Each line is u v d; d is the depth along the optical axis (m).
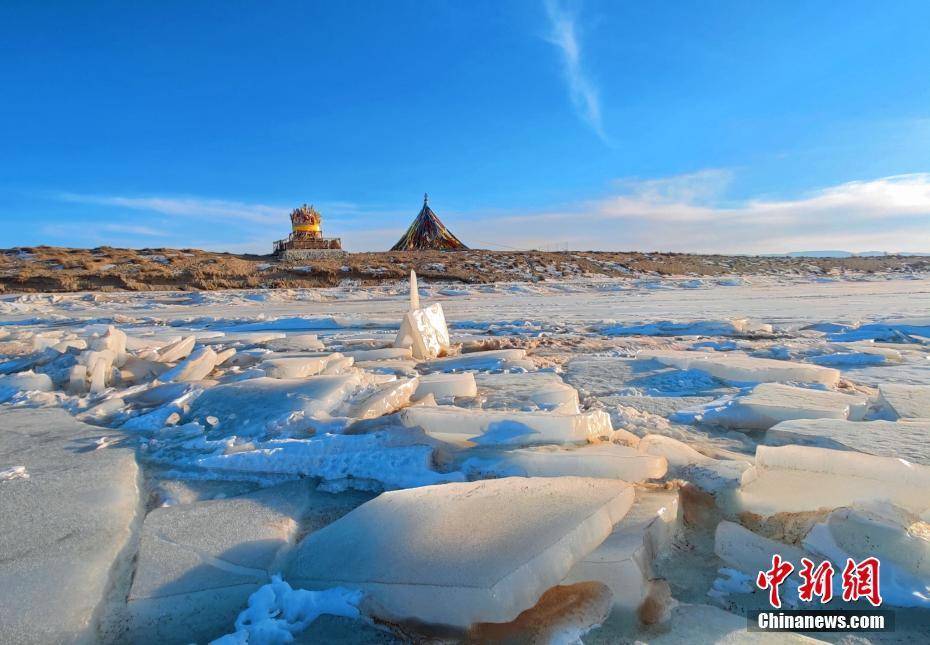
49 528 2.47
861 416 4.02
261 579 2.12
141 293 21.44
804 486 2.68
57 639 1.78
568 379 5.71
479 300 19.75
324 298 20.77
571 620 1.89
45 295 19.81
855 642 1.84
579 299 19.70
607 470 2.86
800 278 31.61
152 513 2.66
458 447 3.26
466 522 2.22
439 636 1.85
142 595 2.02
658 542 2.31
